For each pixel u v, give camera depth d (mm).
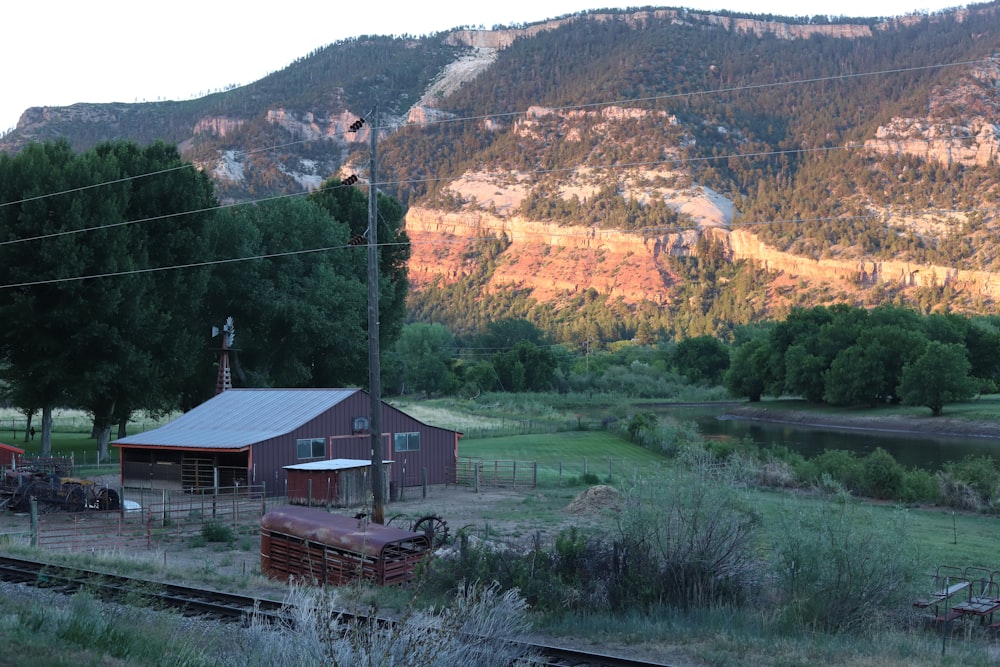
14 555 22906
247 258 67125
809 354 144500
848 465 50344
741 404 154000
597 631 16578
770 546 22578
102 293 53250
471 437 82562
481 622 12422
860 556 19000
